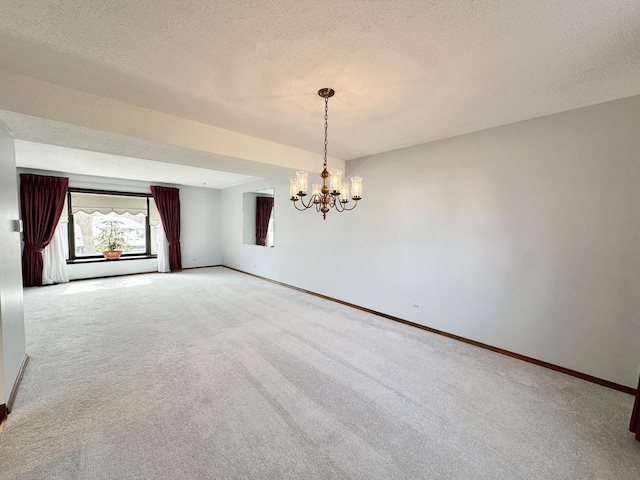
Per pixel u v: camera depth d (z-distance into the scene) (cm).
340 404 207
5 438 169
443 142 336
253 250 695
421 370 258
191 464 154
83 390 219
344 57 179
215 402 206
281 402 208
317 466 154
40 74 204
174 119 277
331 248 482
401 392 224
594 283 244
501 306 296
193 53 176
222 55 178
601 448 171
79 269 620
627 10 136
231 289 557
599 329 242
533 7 135
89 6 137
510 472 153
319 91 223
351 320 387
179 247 752
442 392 225
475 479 149
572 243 254
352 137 333
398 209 383
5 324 199
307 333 339
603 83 207
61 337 317
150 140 264
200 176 624
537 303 273
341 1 133
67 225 607
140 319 380
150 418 189
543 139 267
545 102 238
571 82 206
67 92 222
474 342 316
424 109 254
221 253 845
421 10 138
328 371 253
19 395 211
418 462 158
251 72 197
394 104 244
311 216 518
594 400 218
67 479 143
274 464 155
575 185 251
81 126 229
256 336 328
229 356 278
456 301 329
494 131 296
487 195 303
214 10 140
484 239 306
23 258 544
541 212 270
